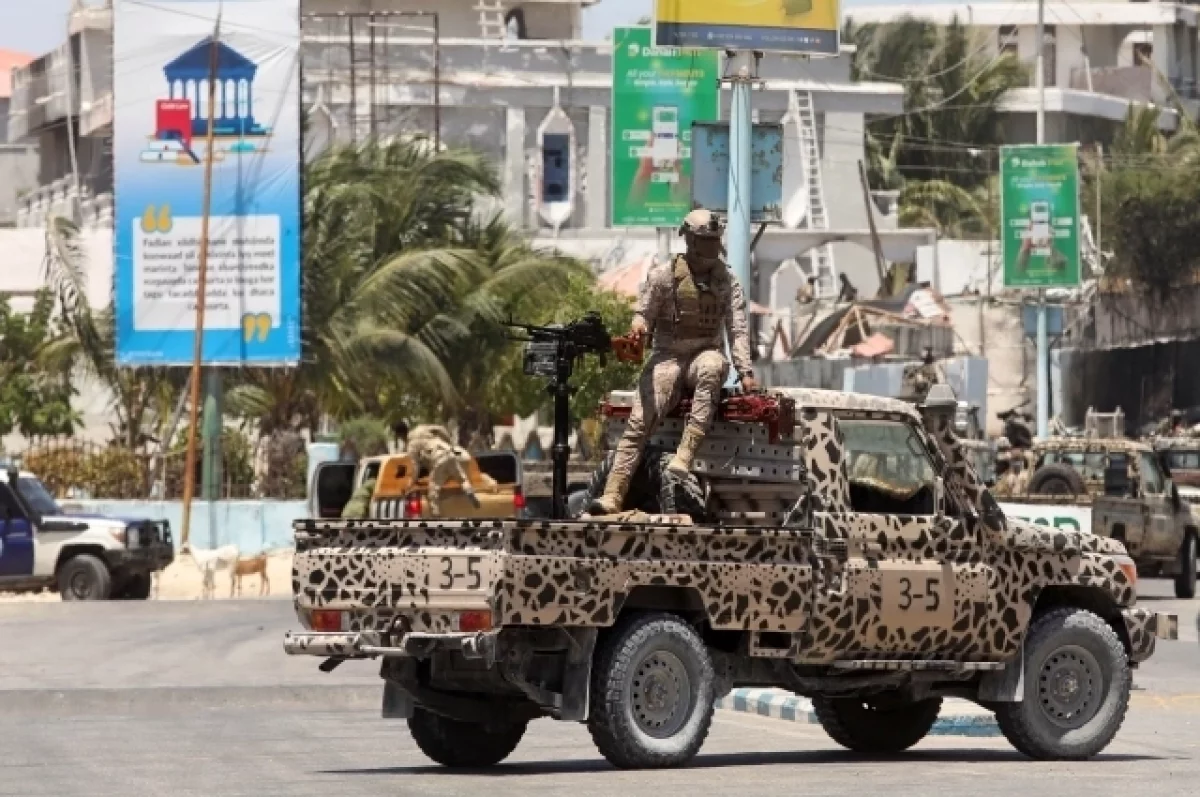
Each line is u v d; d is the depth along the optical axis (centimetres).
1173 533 11681
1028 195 16938
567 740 5556
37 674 7531
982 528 4906
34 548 11681
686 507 4781
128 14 13525
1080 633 5025
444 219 16775
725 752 5262
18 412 17262
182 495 14775
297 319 13575
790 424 4712
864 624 4744
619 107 15662
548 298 16812
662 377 4797
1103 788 4362
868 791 4238
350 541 4538
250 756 5034
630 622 4522
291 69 13525
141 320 13600
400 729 5756
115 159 13562
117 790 4272
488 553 4344
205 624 9950
